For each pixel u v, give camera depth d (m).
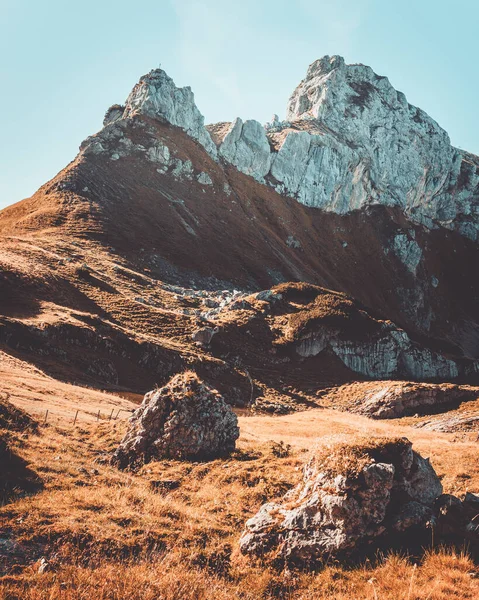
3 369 44.78
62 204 156.62
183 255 156.00
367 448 13.59
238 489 18.06
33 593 9.80
